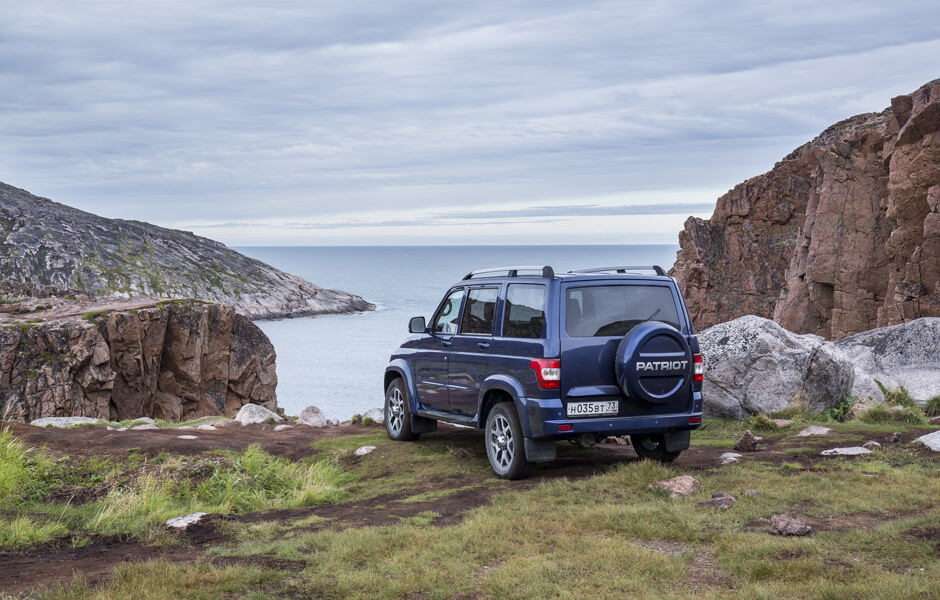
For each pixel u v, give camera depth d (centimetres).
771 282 6712
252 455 932
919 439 844
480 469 864
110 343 2827
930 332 1443
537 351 754
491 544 540
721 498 625
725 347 1205
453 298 970
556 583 454
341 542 557
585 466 844
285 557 539
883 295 4475
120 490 795
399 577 480
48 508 747
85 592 454
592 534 562
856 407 1154
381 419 1319
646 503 628
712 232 7200
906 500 601
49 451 938
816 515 580
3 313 3052
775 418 1134
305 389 13662
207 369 3297
